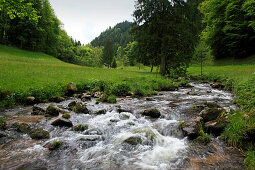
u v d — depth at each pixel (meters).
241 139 4.15
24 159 3.53
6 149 3.89
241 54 35.75
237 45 35.06
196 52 22.66
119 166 3.38
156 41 21.77
